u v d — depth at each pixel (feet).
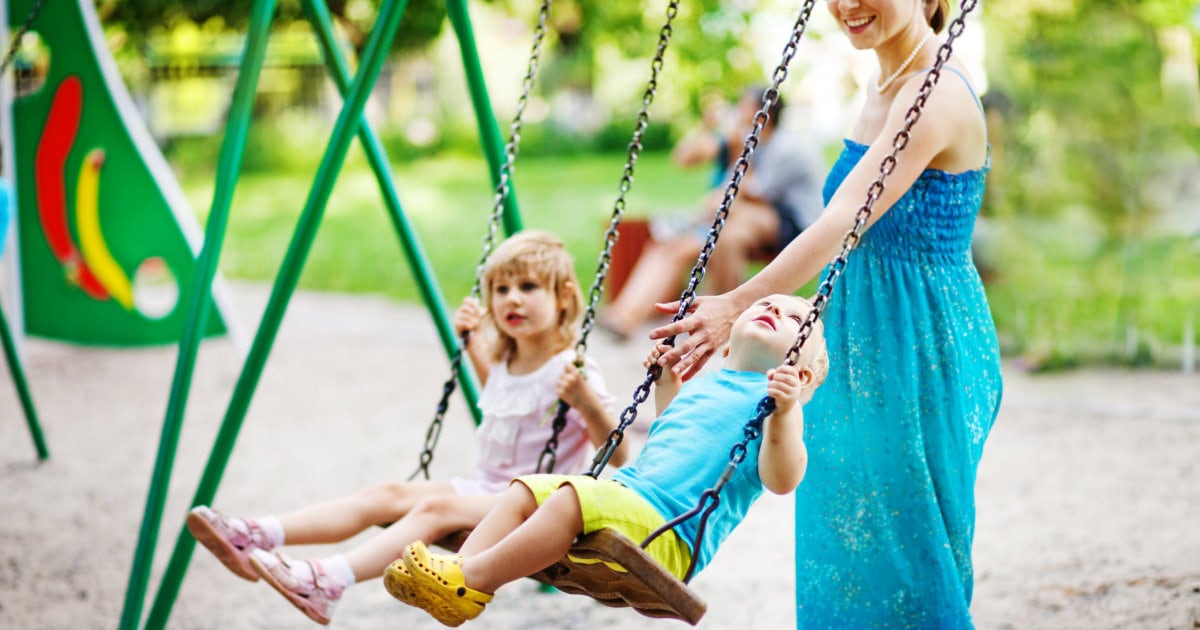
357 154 58.34
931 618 8.69
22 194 25.40
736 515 8.38
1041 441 18.35
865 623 8.79
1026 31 23.91
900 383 8.73
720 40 37.45
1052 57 23.79
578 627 12.62
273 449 19.42
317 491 17.28
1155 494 15.64
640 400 8.27
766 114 8.05
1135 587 12.53
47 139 24.94
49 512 16.74
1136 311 23.41
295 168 58.23
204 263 11.62
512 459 11.21
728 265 25.41
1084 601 12.29
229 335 25.66
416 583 7.98
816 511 8.98
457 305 30.27
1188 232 23.94
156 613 11.19
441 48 65.46
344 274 34.78
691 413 8.59
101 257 25.39
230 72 63.36
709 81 37.55
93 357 26.12
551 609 13.17
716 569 14.06
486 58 65.57
